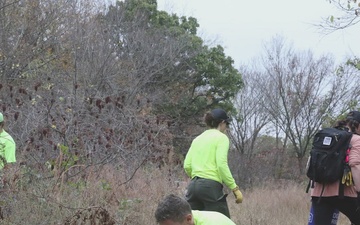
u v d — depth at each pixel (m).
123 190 11.88
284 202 18.58
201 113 41.31
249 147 41.88
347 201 9.50
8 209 9.82
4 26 23.42
